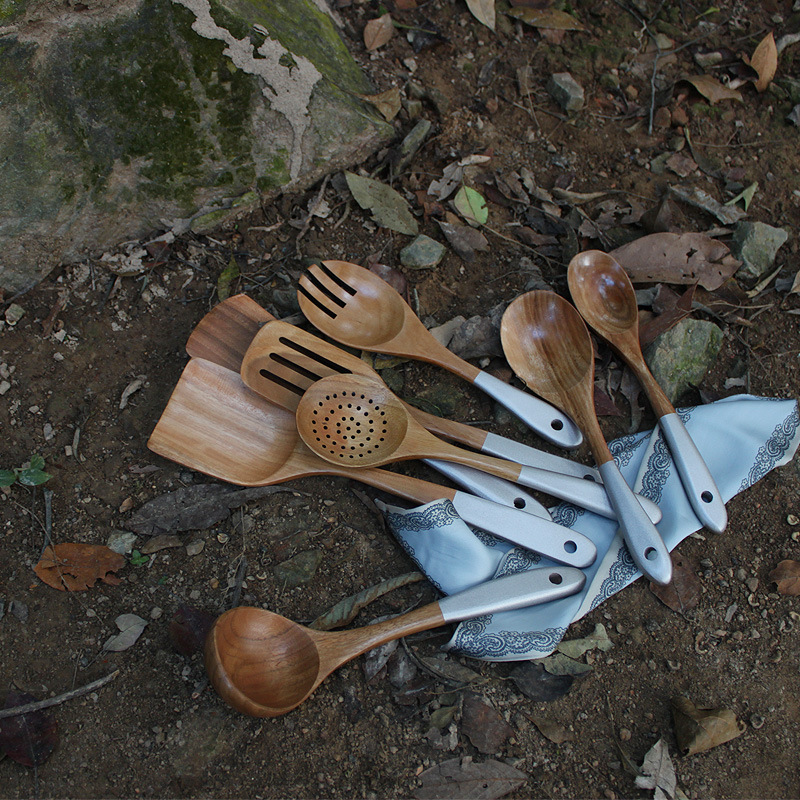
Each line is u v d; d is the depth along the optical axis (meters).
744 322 1.62
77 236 1.54
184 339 1.53
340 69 1.67
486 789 1.15
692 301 1.60
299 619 1.28
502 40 1.91
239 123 1.55
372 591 1.29
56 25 1.34
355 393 1.38
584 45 1.94
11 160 1.40
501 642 1.22
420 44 1.85
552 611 1.24
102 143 1.46
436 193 1.71
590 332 1.59
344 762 1.17
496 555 1.30
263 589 1.30
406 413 1.37
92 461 1.40
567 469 1.37
